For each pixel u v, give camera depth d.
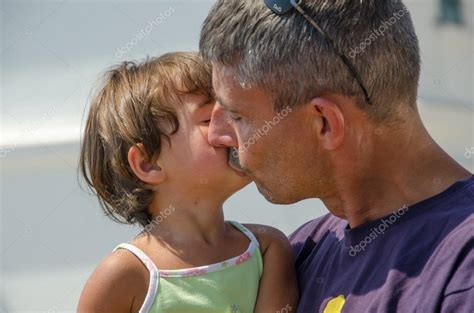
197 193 2.23
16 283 4.23
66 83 4.62
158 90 2.24
